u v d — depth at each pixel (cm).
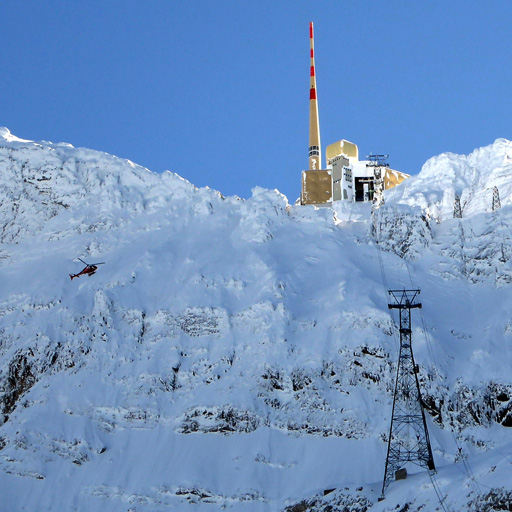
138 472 16412
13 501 16300
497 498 12419
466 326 18175
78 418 17375
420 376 16750
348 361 17200
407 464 15788
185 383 17638
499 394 16575
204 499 15850
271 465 16150
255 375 17238
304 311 18288
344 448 16212
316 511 14475
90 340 18500
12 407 18050
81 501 16175
